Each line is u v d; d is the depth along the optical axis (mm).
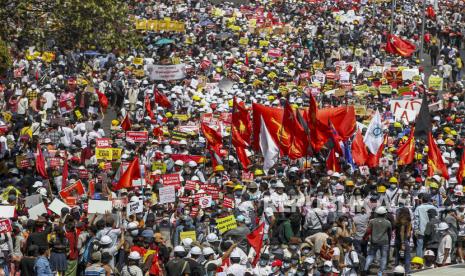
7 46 126750
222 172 89000
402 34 198250
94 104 124250
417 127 97438
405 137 107312
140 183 81625
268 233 79250
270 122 91000
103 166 89812
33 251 65500
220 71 147000
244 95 128750
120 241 69750
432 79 147875
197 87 130750
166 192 76250
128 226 69812
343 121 94562
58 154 91188
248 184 86062
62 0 128125
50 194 84000
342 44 184750
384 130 110750
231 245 67062
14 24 130875
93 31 132500
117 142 100062
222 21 189250
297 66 158750
